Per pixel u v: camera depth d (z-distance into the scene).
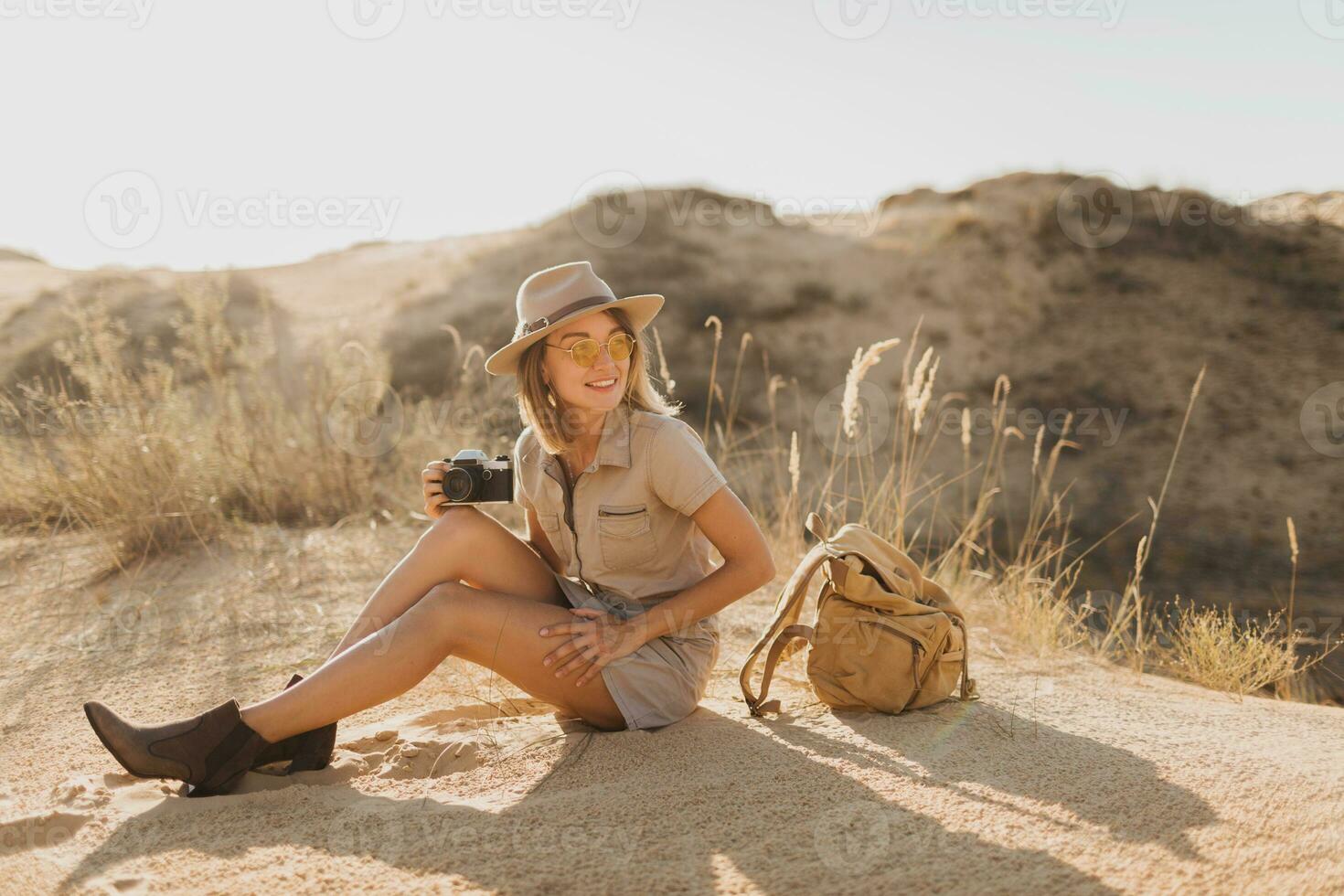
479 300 18.34
